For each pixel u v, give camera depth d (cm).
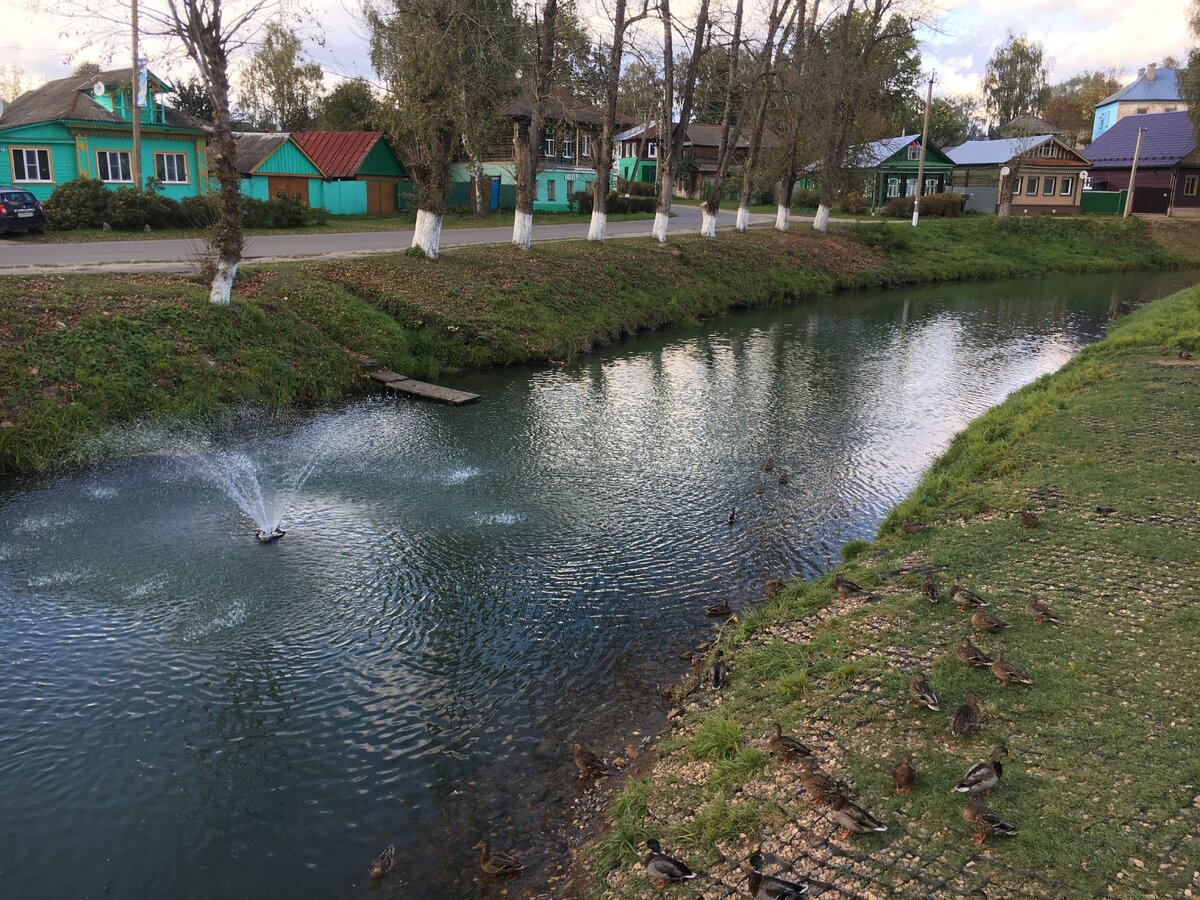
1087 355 2702
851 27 5725
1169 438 1653
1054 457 1596
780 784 730
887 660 905
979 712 771
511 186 6169
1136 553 1127
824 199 5419
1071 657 870
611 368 2712
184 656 1053
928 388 2530
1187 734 729
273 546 1366
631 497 1599
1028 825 631
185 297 2214
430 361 2545
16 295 1975
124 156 4500
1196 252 6462
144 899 700
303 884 712
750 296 4059
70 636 1092
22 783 832
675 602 1197
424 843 754
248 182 5078
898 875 603
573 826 765
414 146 3300
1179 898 557
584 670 1027
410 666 1036
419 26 2861
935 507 1430
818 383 2569
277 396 2109
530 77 3528
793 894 578
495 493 1609
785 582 1238
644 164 8962
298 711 949
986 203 7850
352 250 3375
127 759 870
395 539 1398
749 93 4556
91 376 1833
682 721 890
